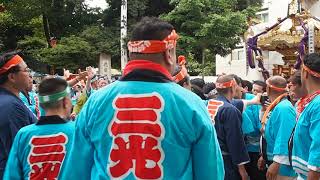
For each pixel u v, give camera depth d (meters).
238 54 23.58
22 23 22.14
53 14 21.05
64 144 3.06
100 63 18.86
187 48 16.47
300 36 7.33
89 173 2.08
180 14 16.47
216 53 17.81
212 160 1.99
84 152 2.08
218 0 16.23
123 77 2.08
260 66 8.31
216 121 4.37
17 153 3.10
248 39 8.25
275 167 4.19
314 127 3.07
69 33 21.52
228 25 15.65
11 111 3.37
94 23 21.03
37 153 3.04
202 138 1.98
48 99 3.09
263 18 20.30
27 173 3.05
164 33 2.05
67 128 3.09
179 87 2.05
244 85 7.38
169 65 2.10
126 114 1.98
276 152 4.16
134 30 2.09
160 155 1.93
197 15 16.03
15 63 3.56
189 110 1.97
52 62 19.14
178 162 1.95
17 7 20.88
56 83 3.12
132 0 18.91
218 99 4.54
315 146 3.02
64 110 3.18
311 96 3.22
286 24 7.94
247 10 17.05
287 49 7.75
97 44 18.94
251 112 5.51
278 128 4.30
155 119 1.95
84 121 2.09
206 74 19.34
